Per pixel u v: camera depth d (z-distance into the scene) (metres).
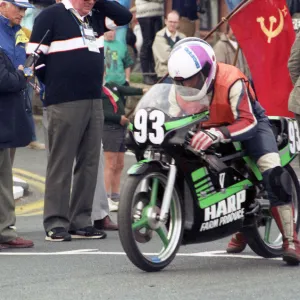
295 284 10.34
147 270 10.95
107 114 16.97
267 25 15.80
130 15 14.30
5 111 13.06
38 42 13.63
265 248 12.02
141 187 10.74
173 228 11.09
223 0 24.95
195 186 10.98
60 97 13.81
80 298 9.63
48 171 14.12
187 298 9.61
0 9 13.32
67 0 13.75
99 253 12.65
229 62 20.70
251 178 11.55
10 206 13.29
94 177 14.31
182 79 10.73
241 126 11.00
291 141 12.31
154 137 10.65
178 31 23.84
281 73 15.92
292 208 11.54
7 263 11.86
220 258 12.09
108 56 21.02
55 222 14.07
